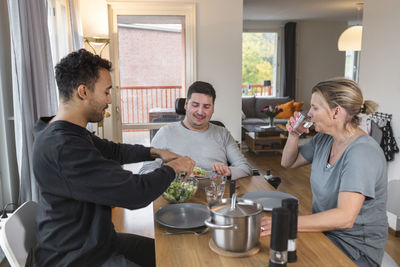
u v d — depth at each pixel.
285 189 4.04
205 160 2.16
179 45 4.34
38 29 2.38
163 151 1.68
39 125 1.26
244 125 6.77
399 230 2.86
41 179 1.14
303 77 8.59
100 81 1.22
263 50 8.49
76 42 3.71
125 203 1.14
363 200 1.29
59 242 1.18
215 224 1.07
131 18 4.24
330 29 8.46
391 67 2.95
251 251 1.10
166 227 1.33
